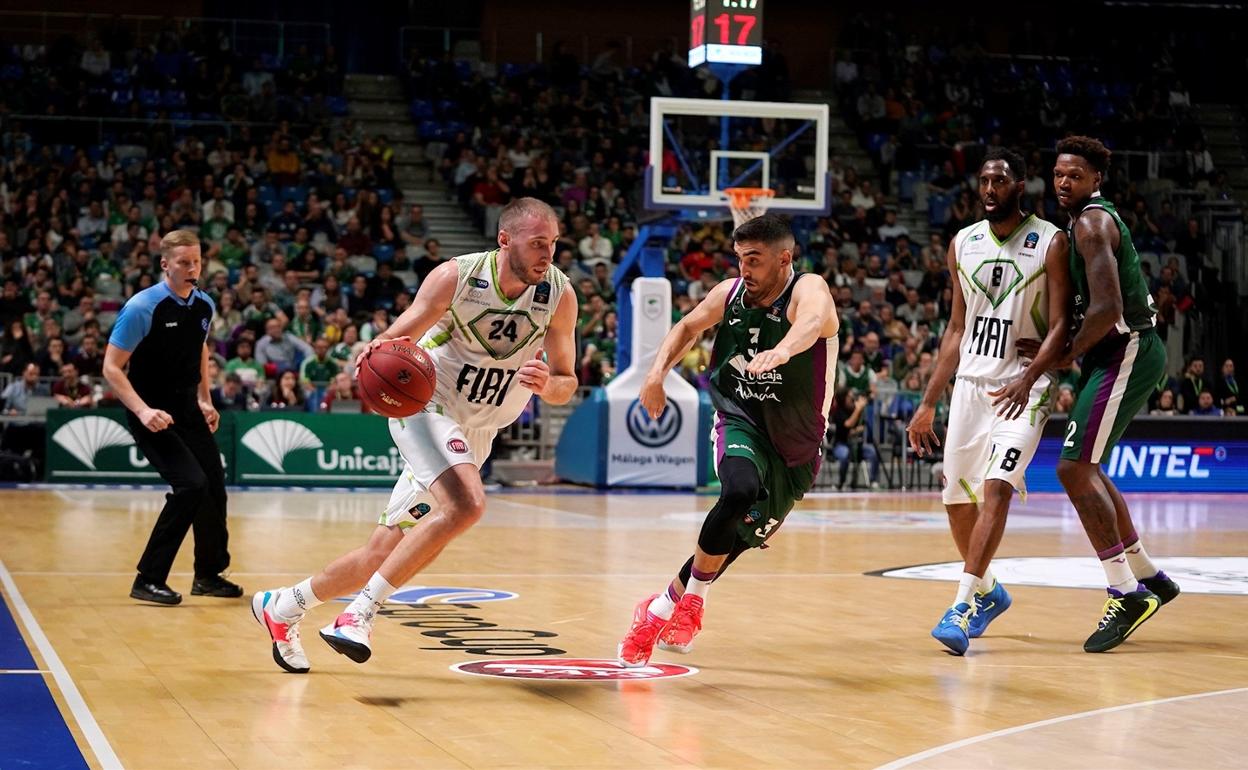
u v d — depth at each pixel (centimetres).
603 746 361
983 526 525
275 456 1430
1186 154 2298
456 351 450
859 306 1834
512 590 679
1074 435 549
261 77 2141
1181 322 1956
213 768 331
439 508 433
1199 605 662
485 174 2016
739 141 2088
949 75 2358
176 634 533
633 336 1505
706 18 1423
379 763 339
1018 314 539
